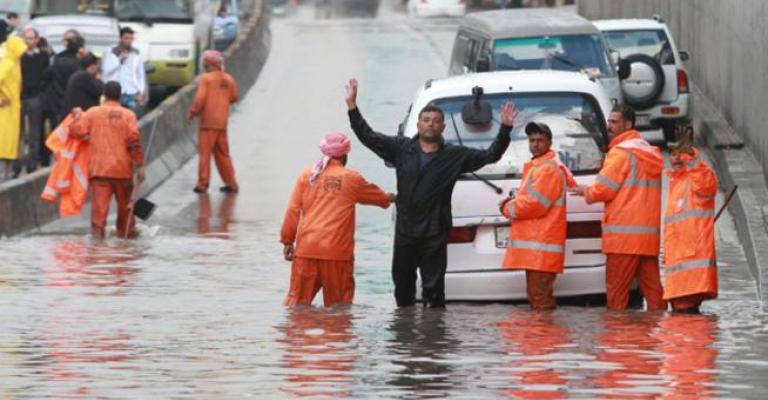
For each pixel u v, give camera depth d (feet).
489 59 199.62
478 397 81.56
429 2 525.75
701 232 117.60
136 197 182.50
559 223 118.42
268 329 107.55
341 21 516.73
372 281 141.38
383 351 97.09
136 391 84.02
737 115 222.89
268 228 185.06
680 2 313.53
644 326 108.47
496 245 122.31
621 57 237.04
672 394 81.97
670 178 119.03
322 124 285.43
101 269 147.84
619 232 118.83
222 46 415.23
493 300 122.42
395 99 314.35
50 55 238.89
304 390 84.02
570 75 127.44
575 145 123.44
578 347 98.27
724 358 93.45
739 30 222.28
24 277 141.38
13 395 82.79
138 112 252.83
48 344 100.78
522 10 223.92
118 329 107.86
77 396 82.48
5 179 222.07
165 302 124.57
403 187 118.52
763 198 169.89
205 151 219.20
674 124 237.04
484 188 122.11
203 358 94.84
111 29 293.23
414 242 118.83
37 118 228.84
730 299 129.18
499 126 124.06
